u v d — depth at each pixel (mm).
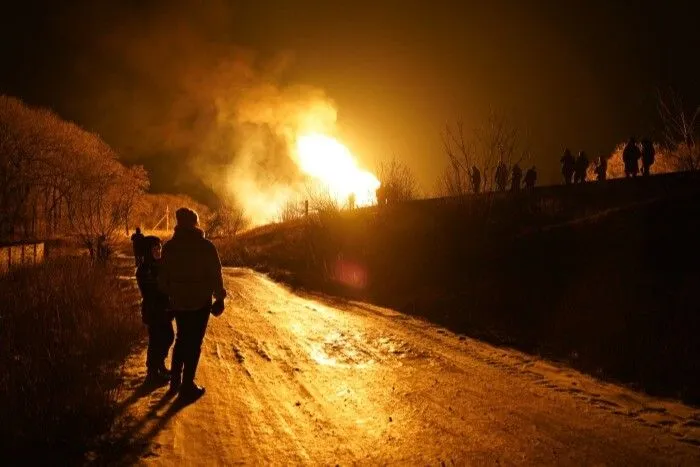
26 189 31812
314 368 8242
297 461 5027
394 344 9820
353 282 17234
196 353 6715
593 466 4891
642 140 20500
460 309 12172
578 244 13523
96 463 4844
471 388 7254
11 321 8562
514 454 5156
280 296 16156
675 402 6691
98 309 10117
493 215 17766
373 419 6109
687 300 9531
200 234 6762
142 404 6438
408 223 18578
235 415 6180
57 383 6309
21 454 4902
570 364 8477
